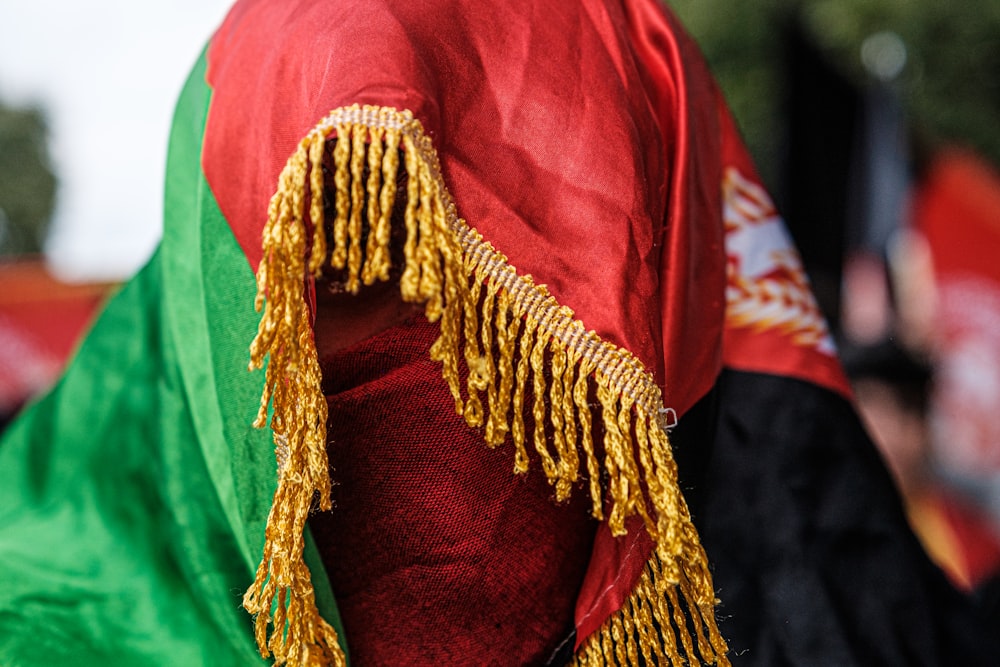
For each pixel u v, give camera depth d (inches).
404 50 38.1
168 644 52.0
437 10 41.3
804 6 263.7
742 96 274.2
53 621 52.6
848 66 224.2
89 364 62.0
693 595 42.8
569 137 42.2
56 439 60.2
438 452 43.7
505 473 44.0
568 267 40.6
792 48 161.5
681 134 49.8
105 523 54.8
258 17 46.1
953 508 161.2
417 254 34.2
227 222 47.9
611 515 39.3
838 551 55.6
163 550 54.4
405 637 46.0
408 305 42.1
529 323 39.5
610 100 43.6
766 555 55.3
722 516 55.6
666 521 39.1
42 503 57.6
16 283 234.8
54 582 53.9
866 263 155.3
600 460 43.3
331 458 44.2
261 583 41.0
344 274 40.4
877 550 56.0
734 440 56.8
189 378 53.6
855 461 57.2
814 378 58.2
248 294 47.8
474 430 43.4
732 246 59.6
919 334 159.8
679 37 53.6
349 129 35.0
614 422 39.4
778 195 155.9
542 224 40.9
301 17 42.3
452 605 45.5
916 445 121.5
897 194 159.2
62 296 237.1
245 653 52.0
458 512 44.3
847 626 54.2
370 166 34.4
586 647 45.0
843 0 252.5
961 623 57.1
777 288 59.5
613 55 46.8
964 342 177.0
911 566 56.1
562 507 44.9
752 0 274.2
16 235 926.4
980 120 267.9
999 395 171.8
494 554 44.8
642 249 41.8
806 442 56.9
